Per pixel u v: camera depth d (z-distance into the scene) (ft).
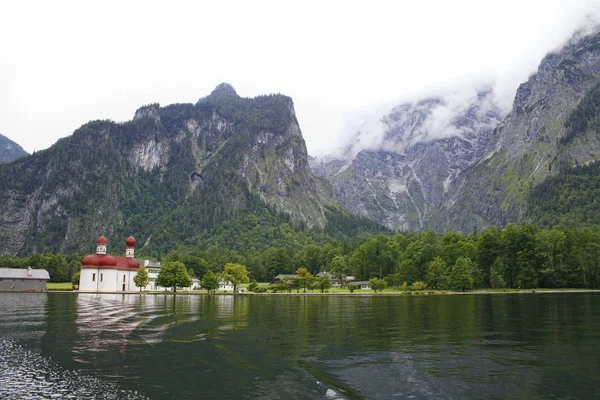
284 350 150.30
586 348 153.58
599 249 640.58
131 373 117.19
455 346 158.10
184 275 638.53
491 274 636.89
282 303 398.42
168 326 213.05
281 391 102.06
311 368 124.16
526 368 124.06
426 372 119.85
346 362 131.75
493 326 213.46
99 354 141.38
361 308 330.75
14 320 236.63
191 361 132.05
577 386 106.22
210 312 293.84
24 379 110.42
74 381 108.99
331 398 97.40
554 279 636.89
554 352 146.72
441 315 269.44
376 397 98.22
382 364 129.08
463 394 100.37
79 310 304.50
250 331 196.85
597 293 543.39
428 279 645.92
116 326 211.61
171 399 95.66
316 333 190.70
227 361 132.46
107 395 98.02
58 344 159.02
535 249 627.05
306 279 652.89
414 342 166.71
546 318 247.91
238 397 97.55
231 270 638.94
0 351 145.38
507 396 98.89
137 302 405.18
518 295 509.35
